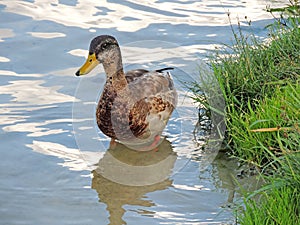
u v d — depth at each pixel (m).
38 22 14.70
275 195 8.52
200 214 9.16
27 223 8.97
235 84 11.26
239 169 10.16
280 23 12.70
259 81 11.18
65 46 13.80
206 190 9.73
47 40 14.00
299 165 8.73
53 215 9.17
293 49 11.55
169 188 9.83
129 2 15.57
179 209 9.31
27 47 13.77
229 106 11.05
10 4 15.48
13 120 11.49
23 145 10.84
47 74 12.88
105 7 15.37
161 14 14.98
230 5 15.30
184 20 14.66
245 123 10.34
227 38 13.82
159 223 8.98
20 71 12.98
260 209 8.43
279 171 9.09
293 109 9.77
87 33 14.23
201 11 15.07
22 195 9.62
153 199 9.58
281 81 10.66
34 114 11.67
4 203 9.40
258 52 11.73
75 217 9.14
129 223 9.00
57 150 10.76
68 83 12.60
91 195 9.68
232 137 10.50
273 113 10.16
